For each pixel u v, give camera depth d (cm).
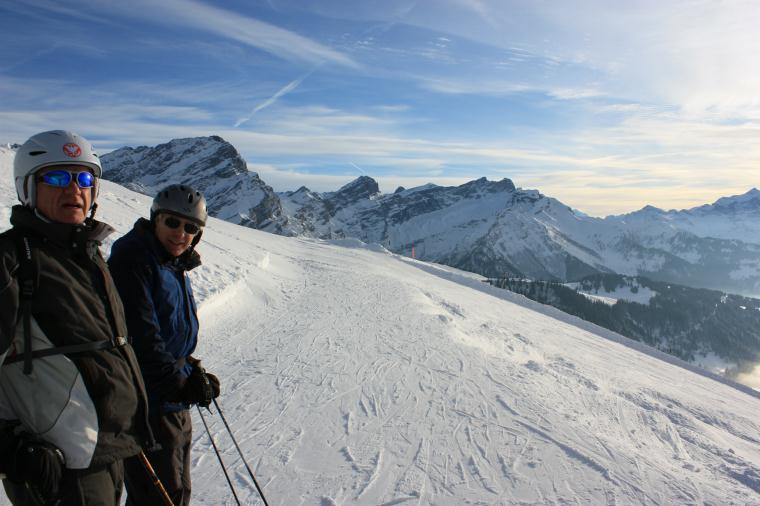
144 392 247
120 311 247
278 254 3541
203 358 973
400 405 759
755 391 2314
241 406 713
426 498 485
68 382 211
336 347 1120
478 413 743
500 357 1219
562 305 17838
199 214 305
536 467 568
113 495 230
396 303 1936
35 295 205
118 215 1880
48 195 221
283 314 1523
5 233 208
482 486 516
